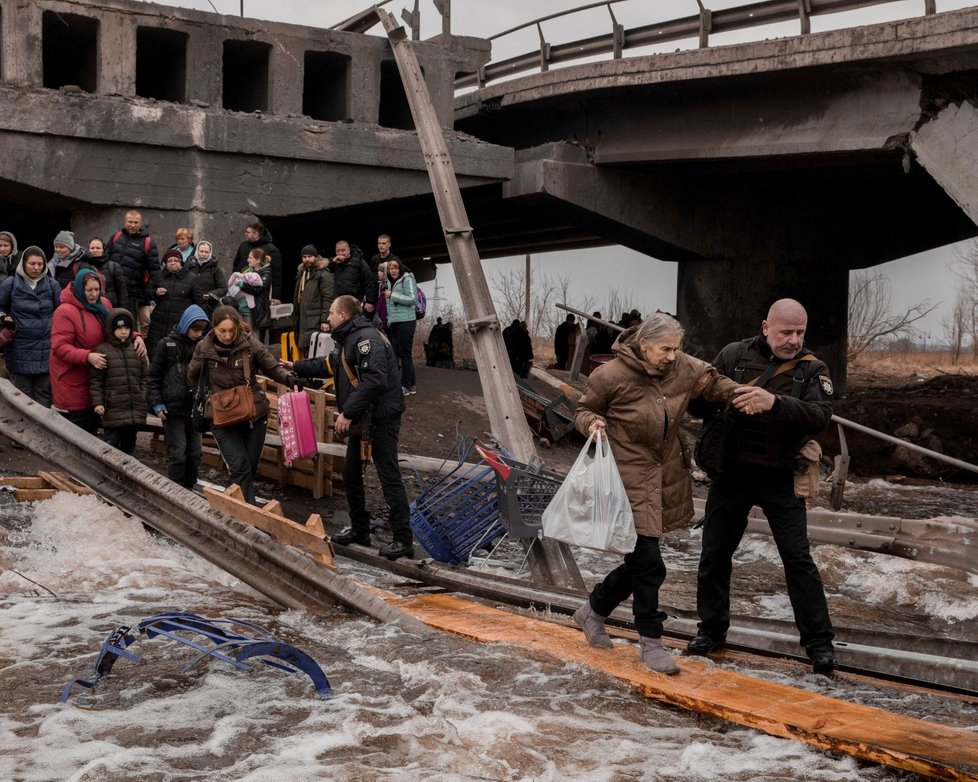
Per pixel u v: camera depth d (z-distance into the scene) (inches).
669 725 197.0
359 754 171.9
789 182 987.3
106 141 740.7
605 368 228.1
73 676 207.9
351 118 844.6
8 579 276.7
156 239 762.8
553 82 912.9
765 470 236.5
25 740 173.8
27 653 221.3
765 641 252.5
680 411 227.3
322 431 455.2
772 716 193.0
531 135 1010.7
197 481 402.3
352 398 334.6
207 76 782.5
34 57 720.3
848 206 1053.2
